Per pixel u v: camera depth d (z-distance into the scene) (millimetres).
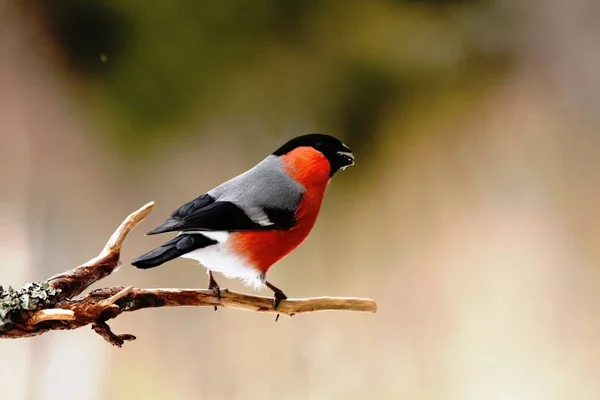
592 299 11023
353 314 10773
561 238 11781
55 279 4887
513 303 11055
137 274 11047
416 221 12219
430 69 12703
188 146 12062
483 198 12336
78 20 11422
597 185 12234
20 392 9750
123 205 11680
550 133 12781
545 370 10250
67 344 10141
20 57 11492
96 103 11797
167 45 11664
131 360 10148
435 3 12719
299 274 11648
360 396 10180
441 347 10648
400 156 12609
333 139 6438
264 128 12250
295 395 10086
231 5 11633
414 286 11477
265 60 12039
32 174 11547
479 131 12797
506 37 13023
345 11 12180
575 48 13195
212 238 5680
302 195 6156
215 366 10117
